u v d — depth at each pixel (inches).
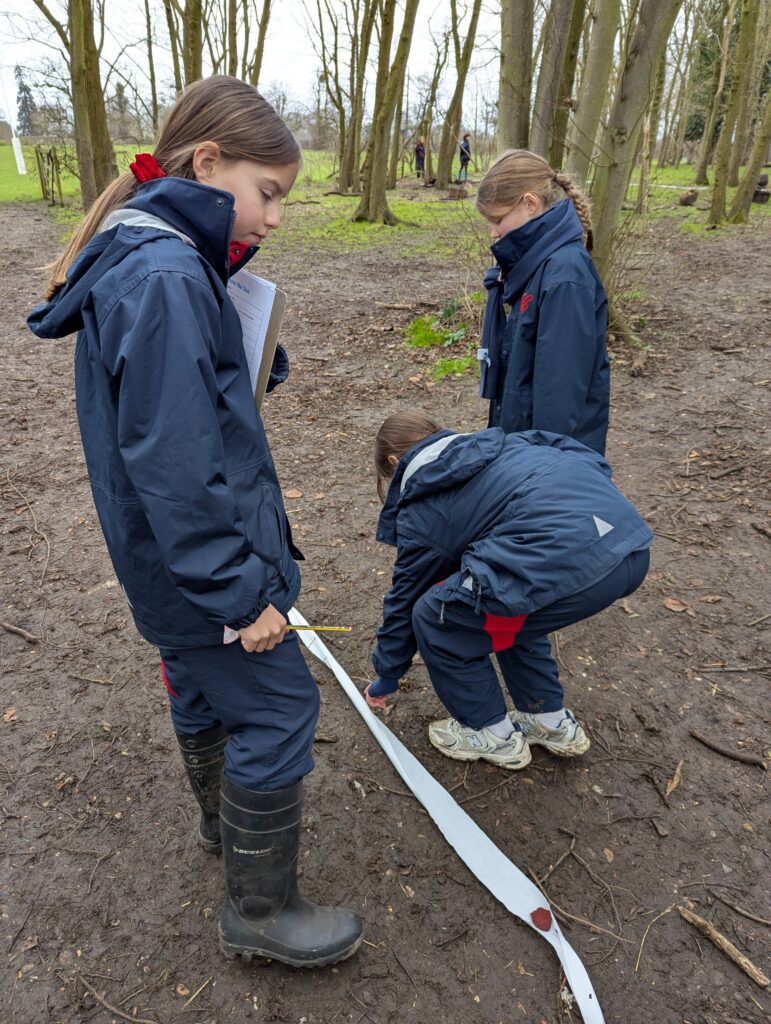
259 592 48.8
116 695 101.7
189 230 49.1
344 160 816.9
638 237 293.3
